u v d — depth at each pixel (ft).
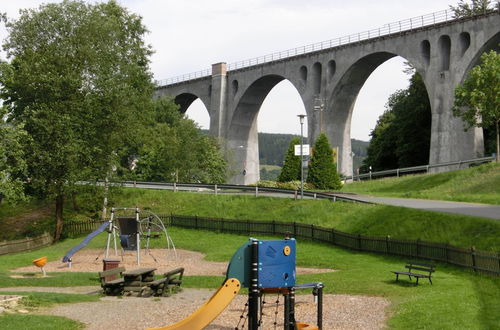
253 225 141.08
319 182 201.98
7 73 132.16
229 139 308.60
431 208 125.59
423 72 213.05
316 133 254.88
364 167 306.96
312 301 66.44
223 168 271.08
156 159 249.96
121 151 170.09
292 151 223.51
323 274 87.45
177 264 106.32
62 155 144.15
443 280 77.46
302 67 264.93
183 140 250.37
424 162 259.39
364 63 240.12
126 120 159.63
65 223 159.63
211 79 317.42
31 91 150.20
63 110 150.00
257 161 319.06
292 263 48.91
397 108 274.77
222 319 58.70
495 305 60.08
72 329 54.75
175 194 181.27
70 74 148.36
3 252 131.23
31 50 152.05
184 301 69.05
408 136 257.14
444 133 204.33
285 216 145.89
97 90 155.02
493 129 221.25
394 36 223.30
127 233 112.06
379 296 68.23
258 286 47.44
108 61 159.02
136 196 183.83
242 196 167.32
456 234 100.68
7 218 178.91
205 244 132.57
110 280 84.12
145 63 205.46
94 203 177.06
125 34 197.06
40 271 98.63
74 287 81.92
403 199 152.05
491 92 183.21
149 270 76.89
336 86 248.32
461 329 50.26
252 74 292.40
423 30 212.64
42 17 155.12
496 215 109.91
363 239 110.83
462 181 167.63
